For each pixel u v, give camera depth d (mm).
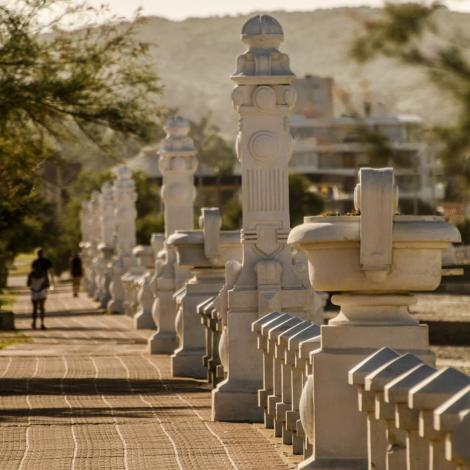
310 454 19062
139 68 48562
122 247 84938
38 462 20594
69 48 47688
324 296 29344
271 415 22984
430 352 16312
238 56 26859
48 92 46812
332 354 16500
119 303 84938
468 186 18047
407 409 12547
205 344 37688
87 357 46000
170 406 29141
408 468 12672
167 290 46781
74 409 28672
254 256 26953
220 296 26844
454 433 10492
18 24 46594
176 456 20891
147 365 41969
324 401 16562
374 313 16422
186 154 46438
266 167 26875
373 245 15609
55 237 140125
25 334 64000
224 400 26109
